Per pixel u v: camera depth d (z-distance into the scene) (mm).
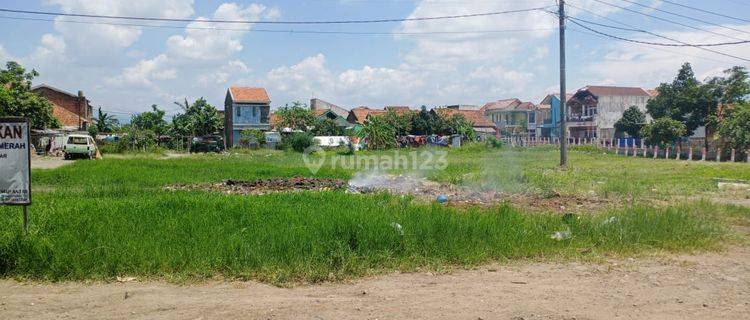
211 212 10070
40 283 6809
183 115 67062
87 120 77438
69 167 26141
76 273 6918
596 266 7773
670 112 51594
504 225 9258
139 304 5980
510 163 33719
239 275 7012
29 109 47219
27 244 7316
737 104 44500
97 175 21859
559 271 7488
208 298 6188
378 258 7609
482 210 11078
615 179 21859
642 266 7805
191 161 33719
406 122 69062
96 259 7117
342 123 79500
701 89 49031
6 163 7863
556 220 10312
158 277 6977
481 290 6566
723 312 5797
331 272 7148
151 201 11453
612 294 6422
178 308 5848
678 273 7410
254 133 62969
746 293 6492
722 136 40812
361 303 6020
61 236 7746
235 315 5621
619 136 66812
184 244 7660
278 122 71812
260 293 6387
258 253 7391
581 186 19047
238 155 48688
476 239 8375
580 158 41750
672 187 19250
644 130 49250
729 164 34688
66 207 10570
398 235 8133
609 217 10492
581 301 6152
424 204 11859
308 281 6863
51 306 5926
